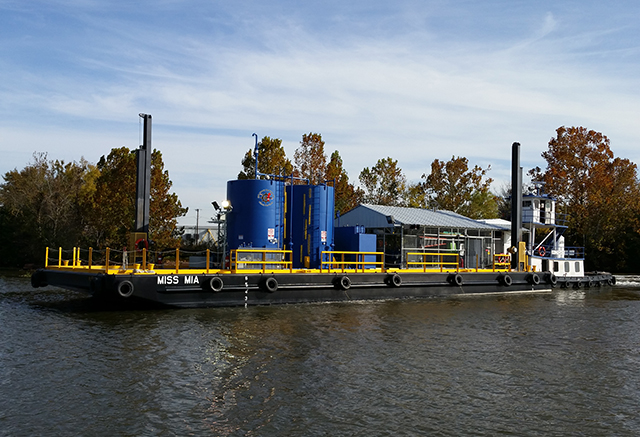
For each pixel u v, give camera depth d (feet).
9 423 32.27
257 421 33.24
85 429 31.55
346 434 31.63
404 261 115.65
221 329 59.57
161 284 68.74
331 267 91.56
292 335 57.41
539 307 88.63
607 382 43.55
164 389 38.75
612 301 101.45
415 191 215.10
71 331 57.57
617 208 202.80
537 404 37.78
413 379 42.78
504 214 165.78
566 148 206.39
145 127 86.38
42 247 174.40
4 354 47.70
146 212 86.12
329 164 177.17
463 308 83.10
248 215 85.35
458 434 32.14
